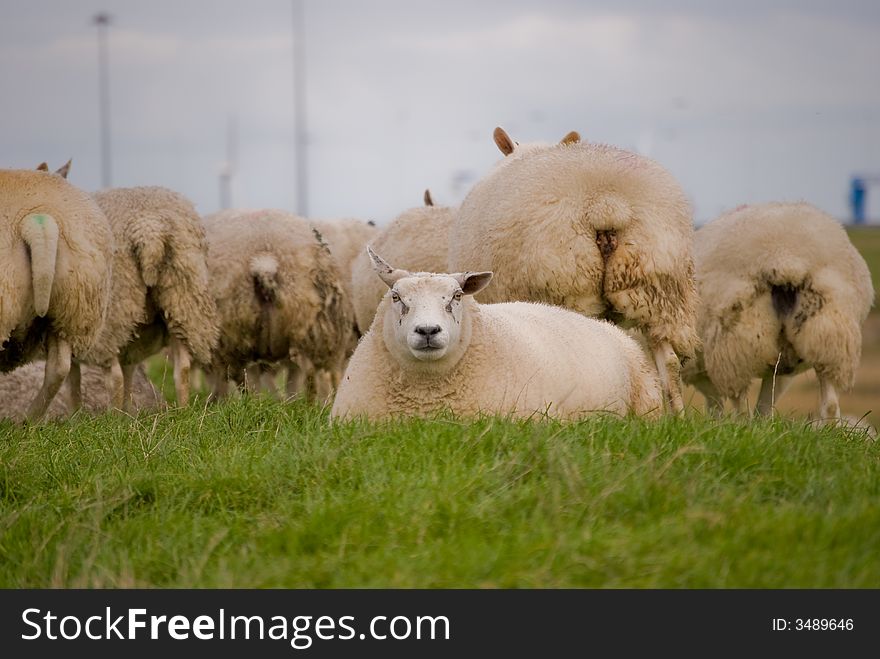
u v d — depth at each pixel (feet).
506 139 71.10
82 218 52.95
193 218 66.28
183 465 40.75
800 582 28.19
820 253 60.54
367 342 47.55
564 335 49.11
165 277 65.16
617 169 52.34
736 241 62.64
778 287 61.46
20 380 67.62
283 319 71.92
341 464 37.76
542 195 52.60
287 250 72.02
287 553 32.22
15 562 34.06
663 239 51.67
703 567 28.55
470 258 57.26
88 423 51.08
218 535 32.78
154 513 36.22
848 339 60.39
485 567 29.19
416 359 45.03
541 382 46.60
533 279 52.75
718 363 63.77
